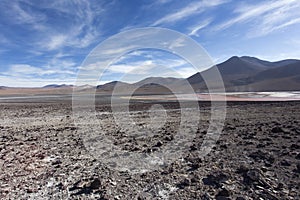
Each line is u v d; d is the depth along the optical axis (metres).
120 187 6.07
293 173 6.41
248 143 9.66
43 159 8.41
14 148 9.93
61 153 9.16
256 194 5.37
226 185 5.90
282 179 6.09
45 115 23.36
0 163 7.88
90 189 5.95
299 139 9.93
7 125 17.16
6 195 5.65
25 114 24.53
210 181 6.21
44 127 15.77
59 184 6.27
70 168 7.46
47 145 10.50
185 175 6.71
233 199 5.20
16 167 7.52
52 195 5.67
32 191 5.84
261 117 17.56
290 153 8.02
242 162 7.46
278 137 10.48
